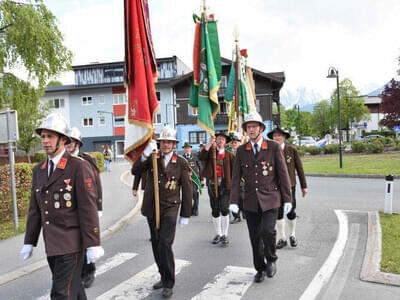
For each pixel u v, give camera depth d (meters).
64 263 3.15
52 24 14.70
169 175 4.50
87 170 3.31
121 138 46.69
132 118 4.82
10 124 7.54
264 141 4.74
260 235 4.60
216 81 6.85
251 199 4.55
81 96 47.53
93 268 4.81
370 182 14.38
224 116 41.59
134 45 4.86
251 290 4.39
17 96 14.20
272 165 4.62
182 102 42.00
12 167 7.59
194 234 7.25
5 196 8.49
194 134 41.78
